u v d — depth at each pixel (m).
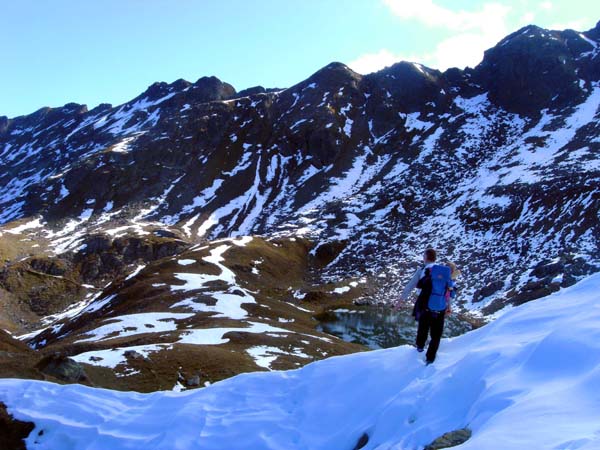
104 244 122.69
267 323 61.91
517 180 118.06
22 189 195.62
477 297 80.81
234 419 12.41
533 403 8.28
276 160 168.75
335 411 11.85
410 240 110.00
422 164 149.62
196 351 39.25
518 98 172.62
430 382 11.02
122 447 12.54
